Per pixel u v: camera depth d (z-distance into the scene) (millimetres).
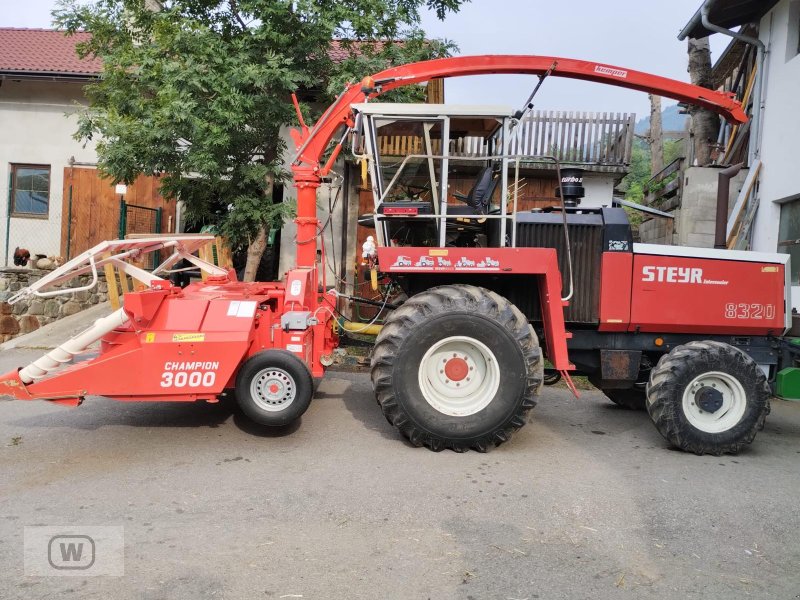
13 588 2566
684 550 3078
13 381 4270
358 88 5305
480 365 4543
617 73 5352
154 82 7301
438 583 2689
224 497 3559
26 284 8922
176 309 4488
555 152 10070
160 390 4359
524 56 5254
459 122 4812
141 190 10656
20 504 3418
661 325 4984
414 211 4695
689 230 9367
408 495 3650
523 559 2934
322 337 5016
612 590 2680
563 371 4574
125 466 4043
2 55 11359
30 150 10930
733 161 9914
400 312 4457
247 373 4434
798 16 8367
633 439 5043
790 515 3529
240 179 7984
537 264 4555
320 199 9898
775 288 5109
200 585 2619
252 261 8422
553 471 4156
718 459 4570
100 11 7906
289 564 2816
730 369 4590
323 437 4754
